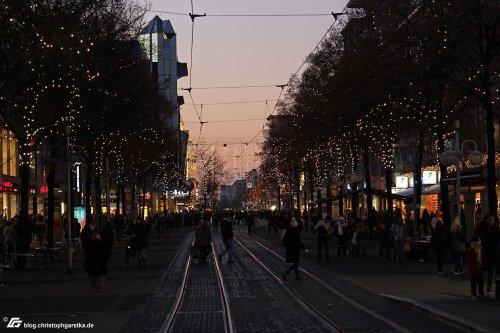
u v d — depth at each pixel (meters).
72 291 21.70
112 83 36.25
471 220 40.34
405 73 31.28
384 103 35.09
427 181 48.50
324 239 33.75
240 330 14.11
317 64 49.22
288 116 62.97
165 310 17.25
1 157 47.62
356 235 36.22
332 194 85.75
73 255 35.41
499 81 32.00
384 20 36.31
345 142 47.19
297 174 78.69
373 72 33.66
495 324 13.61
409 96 33.16
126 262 30.92
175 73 130.50
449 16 29.38
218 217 91.62
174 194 118.62
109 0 35.41
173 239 64.81
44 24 23.12
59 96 29.94
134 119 44.88
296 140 59.69
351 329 13.99
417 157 35.69
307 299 19.44
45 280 25.36
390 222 36.22
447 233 27.53
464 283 22.31
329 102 42.22
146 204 96.06
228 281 24.88
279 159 74.69
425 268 28.25
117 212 61.12
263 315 16.33
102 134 41.28
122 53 36.66
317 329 14.08
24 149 29.84
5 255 30.64
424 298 18.33
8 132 46.00
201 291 21.83
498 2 29.23
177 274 27.97
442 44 28.38
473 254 18.00
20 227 30.48
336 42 48.97
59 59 26.23
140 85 40.91
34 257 30.48
